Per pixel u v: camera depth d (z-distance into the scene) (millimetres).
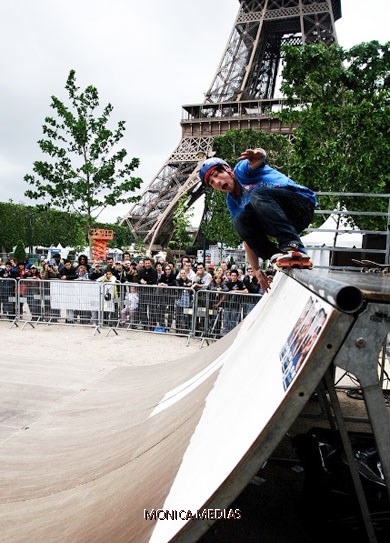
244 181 2449
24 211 42094
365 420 3318
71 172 15000
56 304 8969
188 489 1067
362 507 1144
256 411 1037
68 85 14859
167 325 8359
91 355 6527
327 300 916
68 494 1840
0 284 9156
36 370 5441
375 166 9875
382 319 892
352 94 10820
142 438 2053
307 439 2016
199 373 2717
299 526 1926
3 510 1901
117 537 1187
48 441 2932
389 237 5801
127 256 11094
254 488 2291
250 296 7672
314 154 10312
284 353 1145
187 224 37969
